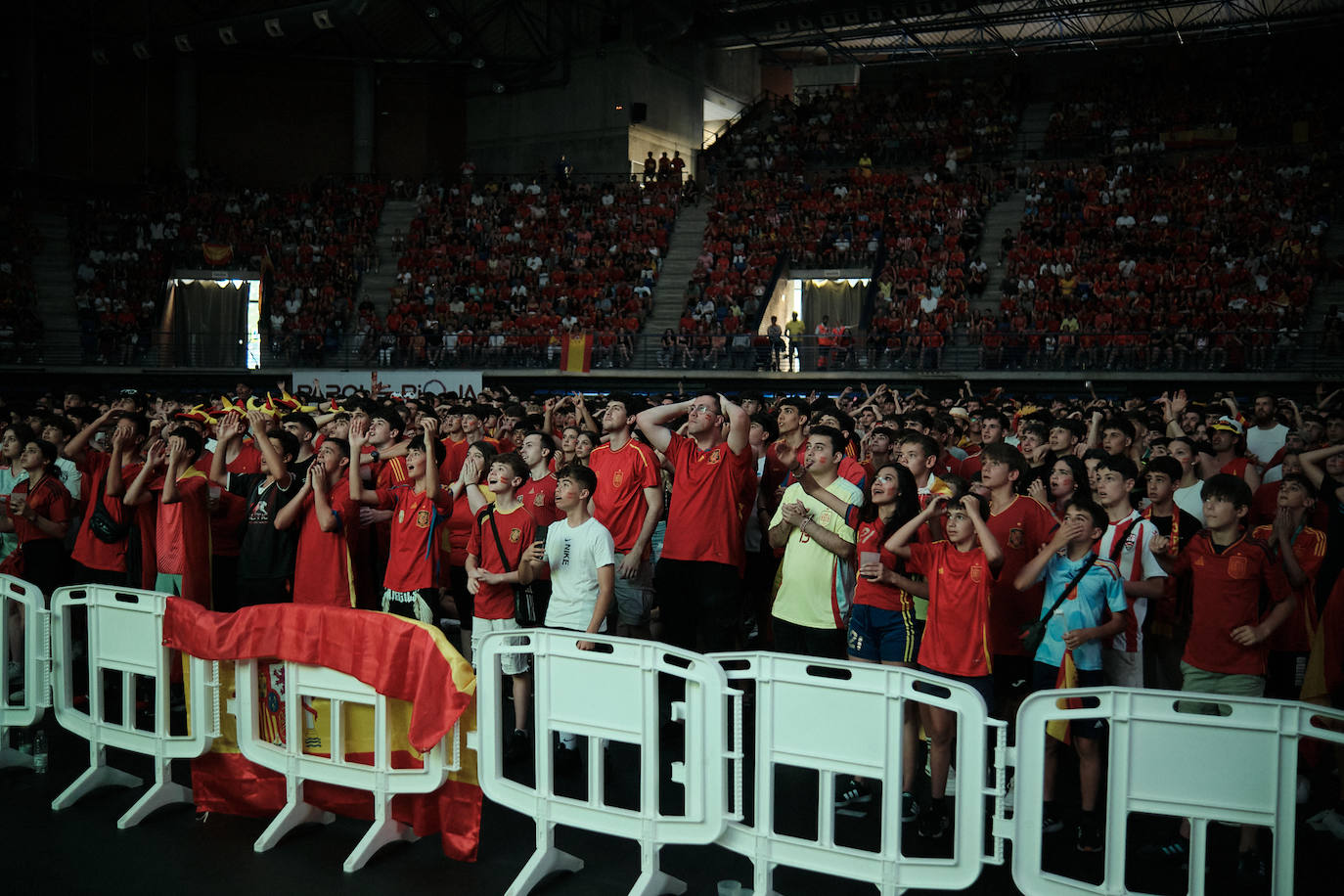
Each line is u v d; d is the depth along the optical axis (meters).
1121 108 34.38
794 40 38.34
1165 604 6.70
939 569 5.55
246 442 9.51
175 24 33.94
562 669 4.96
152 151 36.06
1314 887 5.07
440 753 5.18
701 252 31.75
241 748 5.67
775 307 29.25
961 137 34.41
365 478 8.53
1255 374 22.58
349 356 28.52
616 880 5.06
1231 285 25.25
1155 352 23.55
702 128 40.38
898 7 31.77
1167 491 6.69
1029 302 26.47
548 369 27.28
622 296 30.16
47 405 16.78
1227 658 5.48
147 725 7.27
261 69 36.97
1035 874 4.24
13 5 33.00
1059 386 24.19
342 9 30.78
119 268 31.52
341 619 5.37
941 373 24.88
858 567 6.28
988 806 5.93
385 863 5.25
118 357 28.80
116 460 7.71
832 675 6.36
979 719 4.25
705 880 5.09
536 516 7.67
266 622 5.54
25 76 33.47
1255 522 8.27
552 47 37.12
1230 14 34.09
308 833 5.59
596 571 6.20
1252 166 29.45
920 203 30.97
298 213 34.22
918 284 27.66
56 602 6.27
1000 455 6.05
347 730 5.59
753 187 33.75
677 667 4.71
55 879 5.01
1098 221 28.86
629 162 36.44
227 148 36.84
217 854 5.33
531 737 6.73
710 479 7.05
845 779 6.14
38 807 5.89
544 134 37.75
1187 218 28.00
